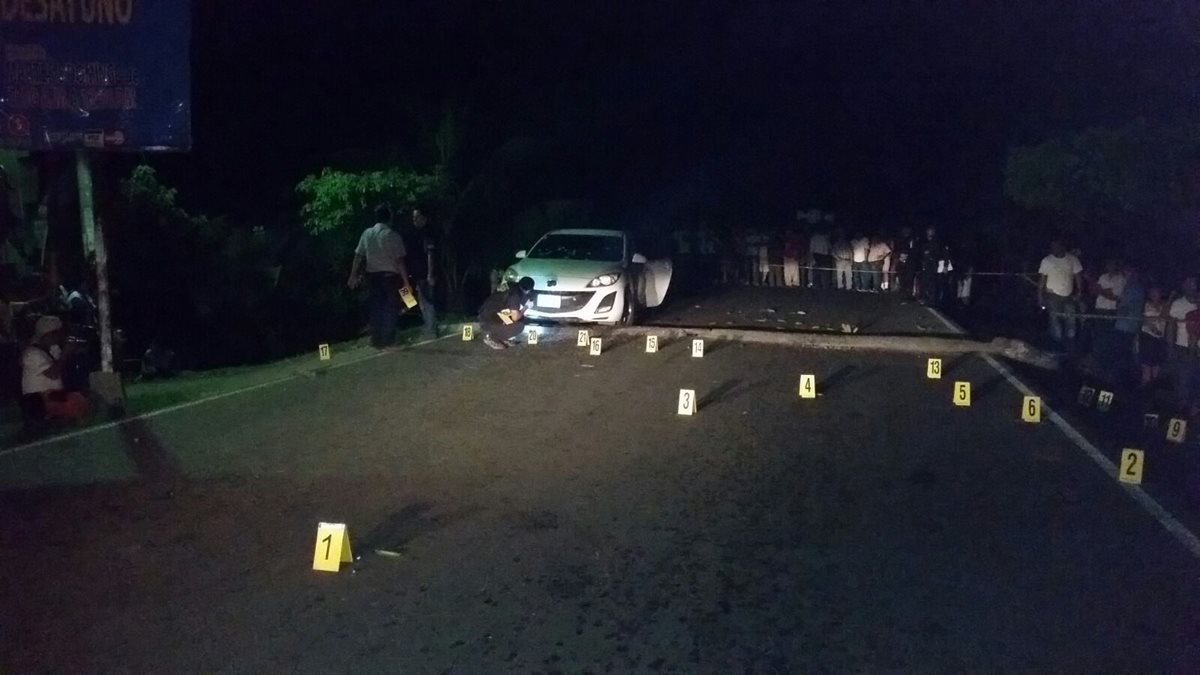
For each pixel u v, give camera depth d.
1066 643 6.09
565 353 16.05
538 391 13.09
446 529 7.92
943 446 10.71
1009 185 22.55
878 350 17.17
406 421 11.34
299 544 7.57
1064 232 24.19
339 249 24.30
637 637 6.12
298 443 10.35
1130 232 22.36
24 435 10.61
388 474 9.34
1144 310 17.05
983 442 10.91
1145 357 16.48
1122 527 8.19
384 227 15.99
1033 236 26.75
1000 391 13.77
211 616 6.35
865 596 6.76
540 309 18.14
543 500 8.66
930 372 14.66
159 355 16.81
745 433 11.12
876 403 12.84
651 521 8.16
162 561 7.21
